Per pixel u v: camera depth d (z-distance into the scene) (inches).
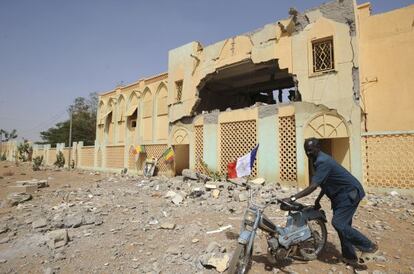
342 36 418.0
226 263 171.3
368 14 454.6
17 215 313.9
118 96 912.9
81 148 1114.1
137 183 579.2
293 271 165.8
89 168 1040.2
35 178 714.8
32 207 354.6
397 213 289.6
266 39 504.7
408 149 368.8
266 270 167.5
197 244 214.2
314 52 448.8
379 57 439.5
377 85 436.5
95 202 377.7
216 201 362.6
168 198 402.6
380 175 383.9
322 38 436.1
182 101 650.2
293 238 169.8
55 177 740.0
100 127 1011.9
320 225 186.4
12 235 246.2
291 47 472.1
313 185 166.1
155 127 746.8
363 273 158.9
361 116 410.0
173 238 232.8
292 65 467.5
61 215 295.0
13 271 179.2
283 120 474.0
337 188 169.2
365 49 450.6
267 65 538.0
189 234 237.6
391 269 165.6
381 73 435.5
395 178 374.3
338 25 422.3
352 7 411.5
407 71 417.7
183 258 189.5
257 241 214.1
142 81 807.1
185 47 654.5
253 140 512.7
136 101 836.0
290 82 710.5
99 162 986.7
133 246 217.5
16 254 205.6
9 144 1865.2
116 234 247.0
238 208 324.5
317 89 435.2
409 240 212.5
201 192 408.2
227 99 785.6
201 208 334.0
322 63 440.5
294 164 453.4
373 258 179.3
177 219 290.7
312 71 443.5
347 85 408.8
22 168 1080.2
